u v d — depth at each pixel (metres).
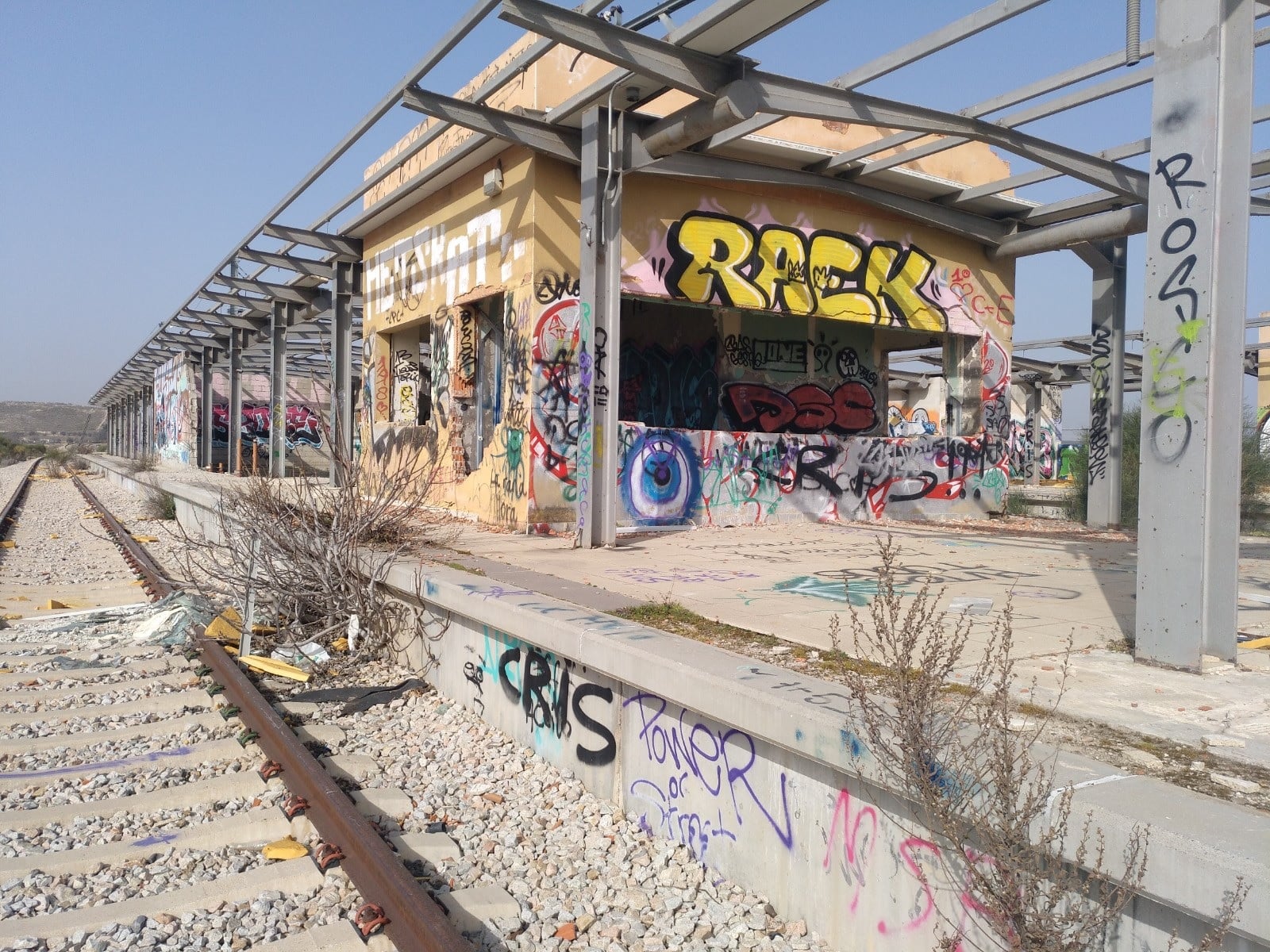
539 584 6.53
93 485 32.75
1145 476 4.60
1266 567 8.89
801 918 3.54
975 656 4.69
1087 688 4.08
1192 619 4.38
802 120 11.75
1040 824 2.62
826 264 12.81
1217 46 4.32
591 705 4.88
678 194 11.55
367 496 8.22
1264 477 13.84
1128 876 2.38
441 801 4.68
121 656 7.23
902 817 3.12
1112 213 11.94
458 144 12.34
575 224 11.05
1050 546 10.13
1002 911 2.64
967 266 14.35
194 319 25.50
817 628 5.31
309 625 7.76
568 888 3.81
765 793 3.72
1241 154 4.27
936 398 31.42
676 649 4.33
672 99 10.90
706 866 4.03
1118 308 13.25
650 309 15.88
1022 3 6.65
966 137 9.49
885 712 3.18
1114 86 8.30
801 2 6.89
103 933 3.37
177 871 3.87
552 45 7.70
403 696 6.54
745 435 12.27
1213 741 3.32
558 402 10.93
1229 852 2.20
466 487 12.54
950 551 9.52
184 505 17.38
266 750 5.14
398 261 14.90
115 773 4.90
